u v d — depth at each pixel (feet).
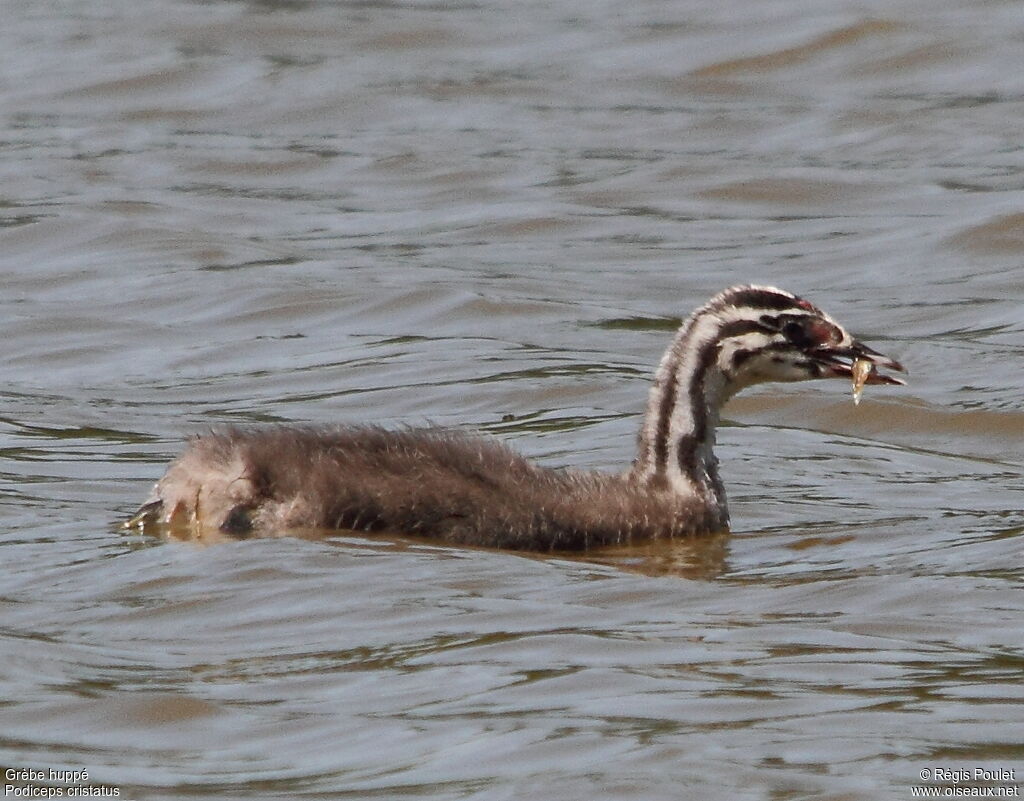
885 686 35.96
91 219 84.53
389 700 35.65
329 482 46.06
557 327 71.46
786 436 59.52
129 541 45.65
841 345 49.11
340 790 31.83
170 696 35.88
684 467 48.57
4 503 49.73
